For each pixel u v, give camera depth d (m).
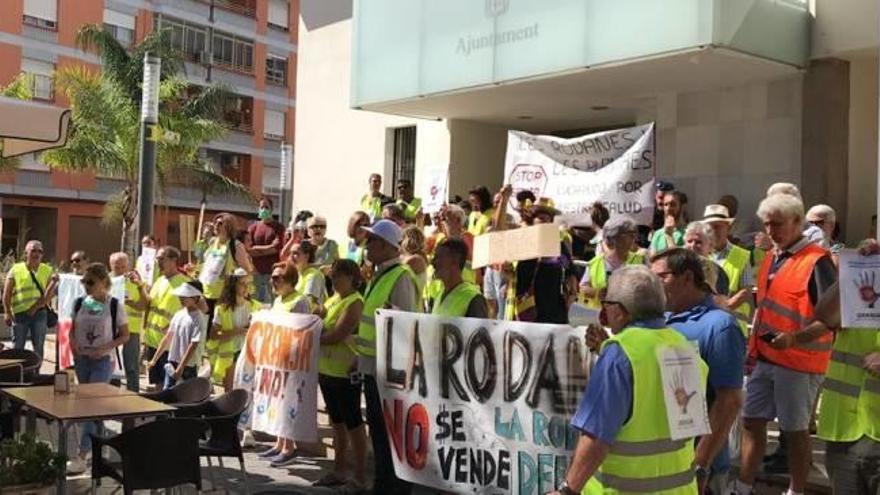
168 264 11.02
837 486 5.22
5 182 37.97
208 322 11.12
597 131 16.14
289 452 8.65
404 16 13.84
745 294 6.92
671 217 8.22
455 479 6.30
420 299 7.34
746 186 11.98
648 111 14.05
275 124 51.12
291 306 8.33
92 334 8.70
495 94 13.12
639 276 3.81
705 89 12.45
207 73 46.84
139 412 6.31
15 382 8.01
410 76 13.73
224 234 11.37
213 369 9.59
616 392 3.58
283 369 7.96
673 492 3.66
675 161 12.85
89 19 40.59
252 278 11.39
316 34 18.97
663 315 3.82
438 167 12.48
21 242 38.66
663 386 3.64
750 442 5.93
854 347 5.14
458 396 6.30
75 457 8.47
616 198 10.34
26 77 27.94
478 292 6.59
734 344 4.35
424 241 9.23
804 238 5.83
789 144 11.46
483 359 6.14
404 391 6.68
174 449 5.87
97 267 8.80
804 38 11.02
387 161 17.30
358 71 14.69
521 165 11.23
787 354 5.70
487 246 6.54
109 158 25.33
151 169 15.70
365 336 7.06
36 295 13.59
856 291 4.88
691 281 4.55
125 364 10.96
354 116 18.02
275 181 51.03
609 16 10.84
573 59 11.30
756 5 10.32
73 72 26.05
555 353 5.73
